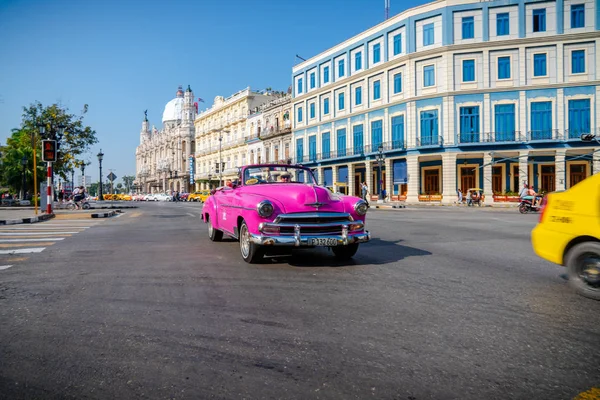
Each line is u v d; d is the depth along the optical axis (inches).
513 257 252.2
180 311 146.4
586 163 1197.7
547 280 189.8
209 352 109.9
